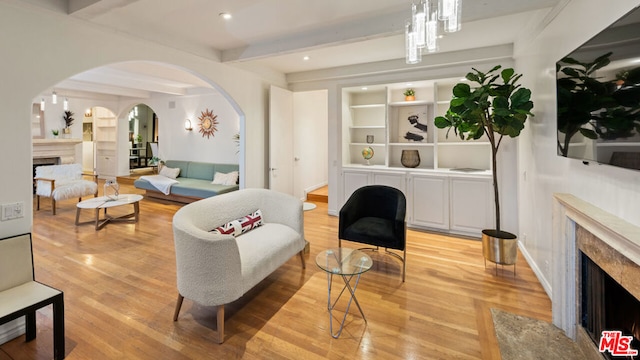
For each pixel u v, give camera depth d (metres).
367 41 3.75
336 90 5.24
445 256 3.61
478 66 4.13
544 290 2.78
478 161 4.62
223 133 7.19
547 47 2.68
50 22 2.50
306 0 2.71
